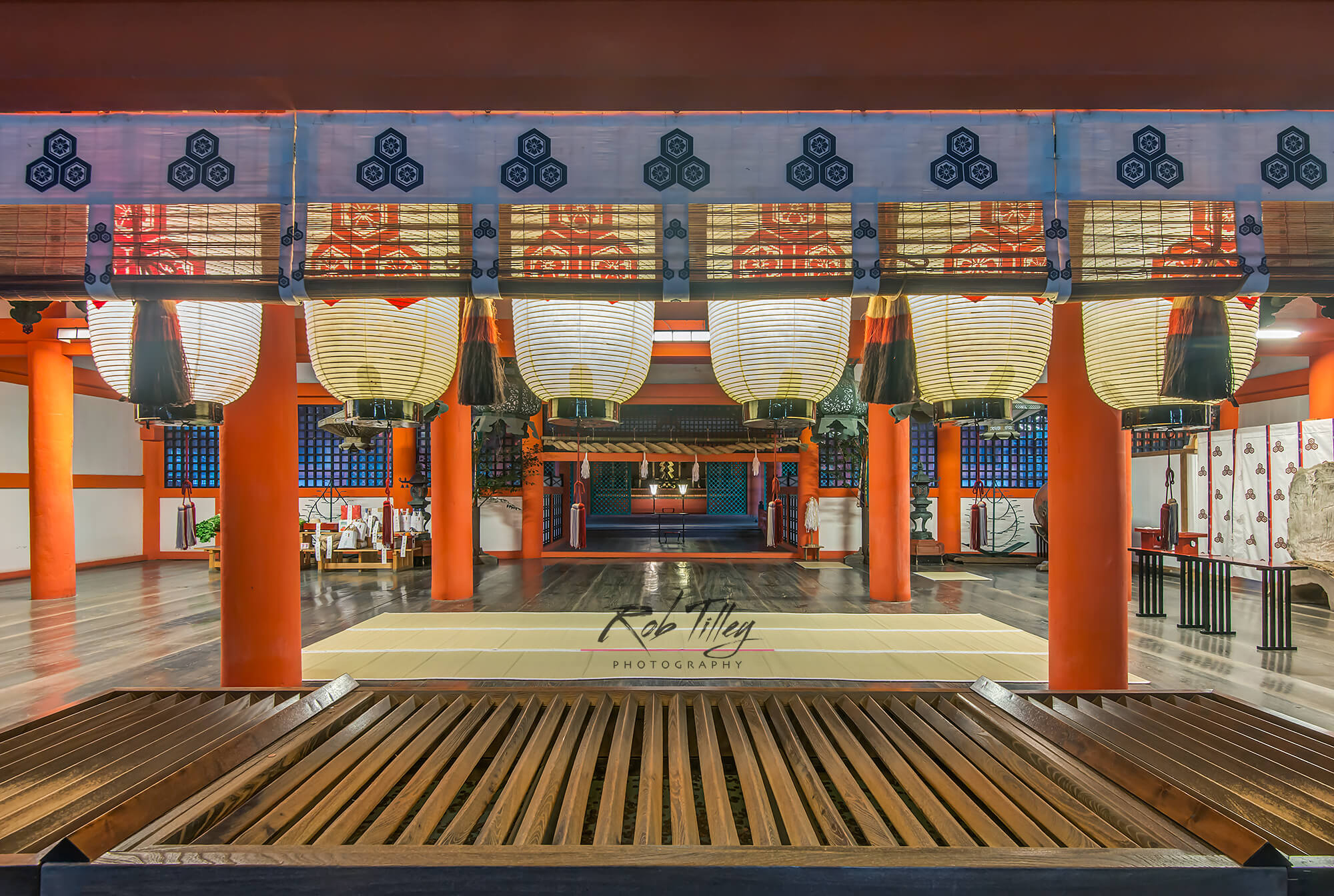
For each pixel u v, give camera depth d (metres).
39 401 8.55
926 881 1.20
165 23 1.70
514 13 1.69
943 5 1.66
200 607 7.85
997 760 1.82
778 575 10.59
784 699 2.25
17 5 1.66
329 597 8.55
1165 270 1.83
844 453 12.84
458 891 1.19
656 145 1.84
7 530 10.63
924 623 6.80
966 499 13.37
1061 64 1.72
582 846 1.28
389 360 2.50
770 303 2.53
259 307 2.76
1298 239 1.83
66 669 5.14
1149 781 1.50
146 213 1.83
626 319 2.56
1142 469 12.11
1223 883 1.20
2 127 1.81
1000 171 1.84
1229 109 1.83
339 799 1.53
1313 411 8.93
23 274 1.81
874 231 1.84
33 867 1.20
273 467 3.97
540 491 12.86
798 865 1.20
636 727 2.23
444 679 4.71
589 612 7.42
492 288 1.84
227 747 1.67
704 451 13.26
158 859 1.22
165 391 1.91
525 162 1.84
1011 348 2.46
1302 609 7.96
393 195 1.83
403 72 1.73
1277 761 1.75
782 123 1.84
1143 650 5.84
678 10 1.68
